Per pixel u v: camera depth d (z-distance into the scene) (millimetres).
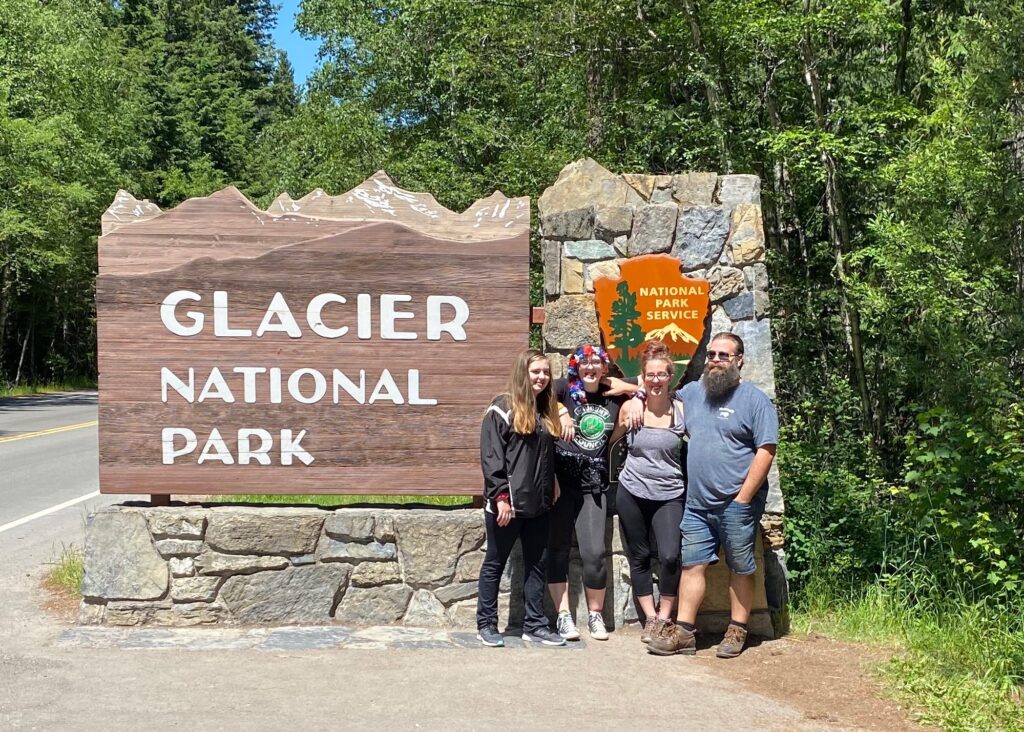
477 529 6223
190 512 6152
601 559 6023
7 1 31750
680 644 5762
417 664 5449
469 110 18328
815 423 11570
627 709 4801
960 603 6535
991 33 8930
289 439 6309
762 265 6523
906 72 12406
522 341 6395
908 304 10391
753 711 4828
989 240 9234
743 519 5680
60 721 4492
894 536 7551
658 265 6391
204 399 6297
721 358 5734
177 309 6285
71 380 43250
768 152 11750
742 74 13258
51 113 33000
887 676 5391
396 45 21984
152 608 6121
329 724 4500
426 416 6355
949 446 7293
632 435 5965
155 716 4570
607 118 14266
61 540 8891
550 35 14875
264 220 6336
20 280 38312
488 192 17391
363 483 6336
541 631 5891
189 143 49938
